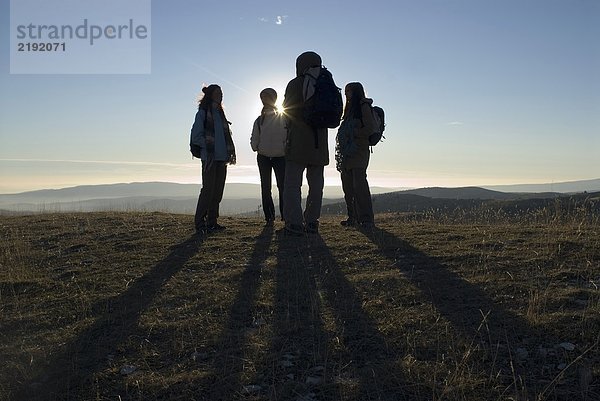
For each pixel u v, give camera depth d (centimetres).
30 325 526
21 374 432
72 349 466
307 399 377
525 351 414
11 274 688
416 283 566
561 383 374
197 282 616
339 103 762
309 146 793
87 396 397
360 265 650
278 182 991
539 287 531
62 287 633
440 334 447
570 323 446
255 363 424
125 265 708
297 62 781
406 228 895
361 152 891
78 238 906
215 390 393
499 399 359
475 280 563
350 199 946
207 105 888
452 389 370
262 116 972
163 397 391
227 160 905
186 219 1099
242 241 809
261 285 589
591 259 612
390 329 462
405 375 393
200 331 484
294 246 753
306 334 465
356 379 396
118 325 511
